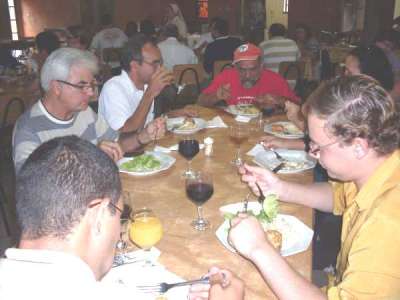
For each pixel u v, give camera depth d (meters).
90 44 8.87
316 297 1.09
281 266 1.13
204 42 7.86
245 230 1.17
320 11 11.34
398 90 2.43
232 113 3.10
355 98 1.07
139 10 11.73
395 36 4.55
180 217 1.61
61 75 2.05
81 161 0.80
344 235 1.32
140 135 2.35
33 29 11.17
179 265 1.32
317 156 1.19
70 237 0.78
